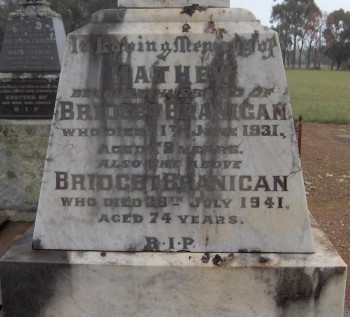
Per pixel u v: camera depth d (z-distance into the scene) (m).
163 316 2.42
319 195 7.59
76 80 2.40
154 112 2.40
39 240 2.50
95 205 2.46
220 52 2.36
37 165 5.39
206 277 2.36
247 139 2.40
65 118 2.42
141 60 2.38
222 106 2.39
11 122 5.34
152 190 2.45
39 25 5.30
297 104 22.02
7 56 5.36
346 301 3.88
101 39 2.38
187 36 2.36
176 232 2.46
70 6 24.50
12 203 5.46
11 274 2.40
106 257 2.43
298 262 2.37
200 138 2.41
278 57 2.35
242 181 2.42
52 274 2.39
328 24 74.19
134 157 2.43
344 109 19.91
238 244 2.46
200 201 2.44
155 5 2.49
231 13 2.41
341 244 5.39
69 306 2.43
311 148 11.79
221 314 2.40
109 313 2.43
